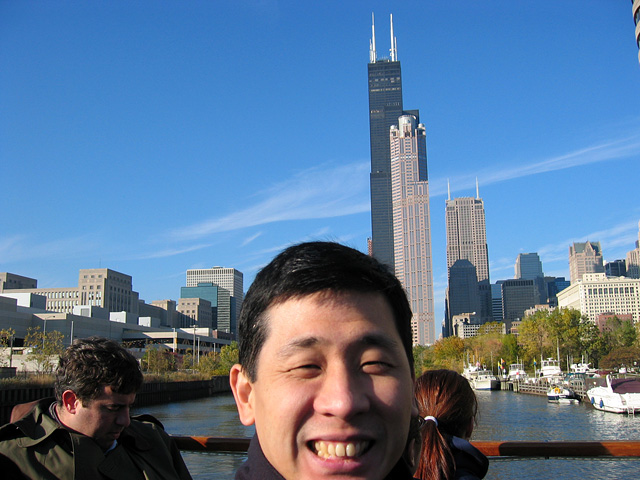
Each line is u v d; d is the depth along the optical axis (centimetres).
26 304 12069
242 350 144
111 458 304
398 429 130
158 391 6856
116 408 306
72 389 298
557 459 434
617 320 14812
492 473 440
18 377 5025
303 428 125
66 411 304
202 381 8894
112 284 19300
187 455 472
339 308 127
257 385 135
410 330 146
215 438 467
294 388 126
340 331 126
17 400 4250
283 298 130
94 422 302
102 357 303
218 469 457
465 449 298
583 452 421
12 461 283
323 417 124
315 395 125
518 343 12000
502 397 7319
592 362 11781
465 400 329
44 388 4691
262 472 135
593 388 5625
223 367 10688
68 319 10144
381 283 134
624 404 4881
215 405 6556
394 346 133
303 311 128
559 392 6331
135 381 314
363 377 129
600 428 3991
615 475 489
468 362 11600
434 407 322
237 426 4109
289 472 126
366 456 125
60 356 312
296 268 131
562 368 11056
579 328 11238
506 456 429
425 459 292
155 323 14500
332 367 126
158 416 4956
